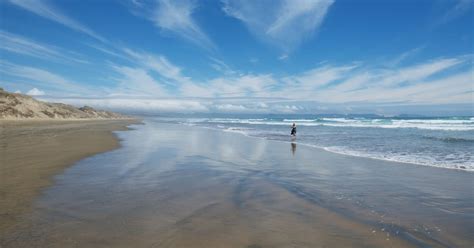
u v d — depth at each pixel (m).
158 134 27.27
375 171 10.25
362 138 23.89
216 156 13.54
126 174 8.99
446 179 9.00
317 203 6.43
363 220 5.42
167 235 4.53
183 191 7.20
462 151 15.36
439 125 44.03
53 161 10.83
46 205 5.82
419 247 4.35
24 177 8.21
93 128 33.44
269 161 12.39
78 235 4.43
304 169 10.59
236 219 5.33
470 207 6.29
